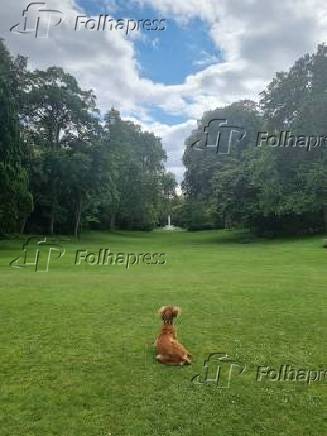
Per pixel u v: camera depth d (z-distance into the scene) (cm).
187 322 1000
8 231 3544
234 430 551
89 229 6438
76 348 820
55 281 1548
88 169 4784
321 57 4434
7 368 724
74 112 4847
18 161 3362
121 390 650
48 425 555
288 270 1956
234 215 4962
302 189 4281
